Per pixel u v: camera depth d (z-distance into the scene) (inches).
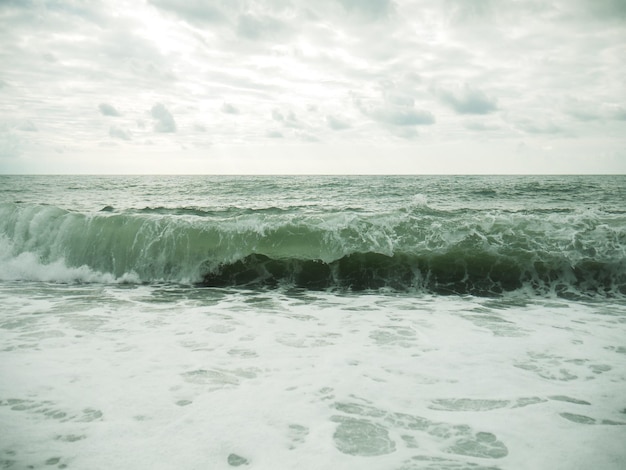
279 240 319.9
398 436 106.2
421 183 1498.5
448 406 122.7
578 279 278.5
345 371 147.3
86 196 965.2
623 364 155.2
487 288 278.4
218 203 765.9
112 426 108.8
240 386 134.3
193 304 242.5
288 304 244.8
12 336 180.9
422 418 115.6
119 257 321.1
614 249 289.4
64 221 339.6
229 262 311.9
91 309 227.6
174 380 138.2
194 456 96.2
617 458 97.0
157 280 312.0
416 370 148.9
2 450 97.3
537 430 109.5
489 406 122.7
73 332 187.2
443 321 210.8
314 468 92.3
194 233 325.7
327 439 104.1
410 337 185.3
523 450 100.3
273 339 181.5
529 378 142.6
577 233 303.1
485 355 163.8
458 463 94.7
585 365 154.2
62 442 101.1
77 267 319.9
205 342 176.6
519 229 312.5
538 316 220.8
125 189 1250.6
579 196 866.8
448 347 172.9
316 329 196.4
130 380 137.6
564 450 100.3
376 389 133.3
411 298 261.9
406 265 295.9
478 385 136.9
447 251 301.7
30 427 107.8
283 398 126.3
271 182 1688.0
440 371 148.1
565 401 126.0
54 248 329.4
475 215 360.8
